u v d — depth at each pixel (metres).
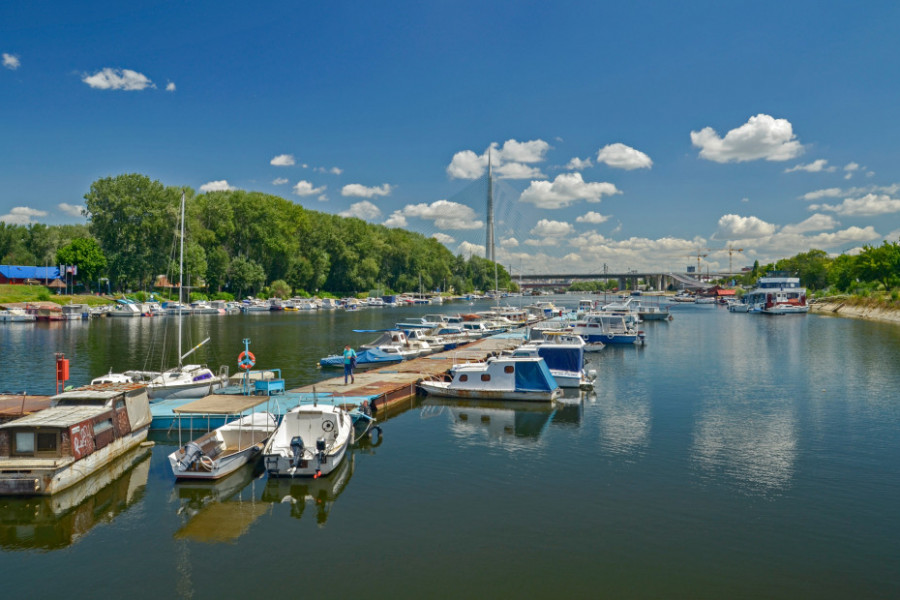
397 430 30.56
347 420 27.00
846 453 26.23
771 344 68.62
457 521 19.14
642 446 27.44
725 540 17.84
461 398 37.78
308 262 164.25
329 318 115.88
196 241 130.25
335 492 21.66
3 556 17.02
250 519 19.42
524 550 17.22
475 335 72.50
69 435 20.98
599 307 127.75
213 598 14.91
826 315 125.56
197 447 22.62
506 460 25.38
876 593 15.15
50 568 16.36
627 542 17.72
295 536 18.16
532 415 33.78
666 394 39.56
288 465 22.55
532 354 40.81
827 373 47.66
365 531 18.47
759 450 26.72
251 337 74.88
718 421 32.09
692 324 100.06
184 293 134.88
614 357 58.28
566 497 21.12
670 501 20.73
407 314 132.38
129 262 119.44
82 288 127.38
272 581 15.65
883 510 19.98
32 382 41.84
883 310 110.12
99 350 59.94
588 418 32.97
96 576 15.95
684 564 16.47
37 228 174.12
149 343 66.44
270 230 151.00
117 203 118.94
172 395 34.44
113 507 20.38
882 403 36.34
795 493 21.50
